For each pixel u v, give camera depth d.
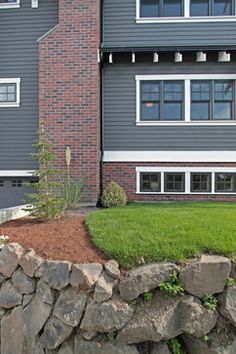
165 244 4.12
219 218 5.45
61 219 6.13
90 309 3.60
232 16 10.41
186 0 10.55
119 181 10.53
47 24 10.71
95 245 4.33
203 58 10.19
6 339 3.93
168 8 10.73
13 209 6.46
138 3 10.65
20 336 3.86
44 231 5.11
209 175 10.43
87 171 9.83
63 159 9.88
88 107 9.88
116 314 3.52
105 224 5.17
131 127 10.57
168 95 10.58
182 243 4.12
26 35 10.77
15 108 10.77
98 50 10.00
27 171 10.65
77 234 4.88
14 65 10.77
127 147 10.56
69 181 9.23
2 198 10.87
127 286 3.63
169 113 10.58
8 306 4.00
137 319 3.51
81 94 9.88
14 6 10.79
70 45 9.90
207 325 3.48
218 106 10.50
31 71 10.73
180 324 3.51
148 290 3.62
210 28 10.50
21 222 5.96
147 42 10.58
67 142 9.89
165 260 3.87
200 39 10.50
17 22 10.80
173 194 10.47
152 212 6.29
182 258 3.86
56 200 6.14
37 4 10.74
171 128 10.50
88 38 9.89
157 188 10.51
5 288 4.08
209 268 3.61
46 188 6.27
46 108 9.95
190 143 10.46
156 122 10.49
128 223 5.18
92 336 3.57
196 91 10.53
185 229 4.69
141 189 10.52
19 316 3.92
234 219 5.36
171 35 10.55
